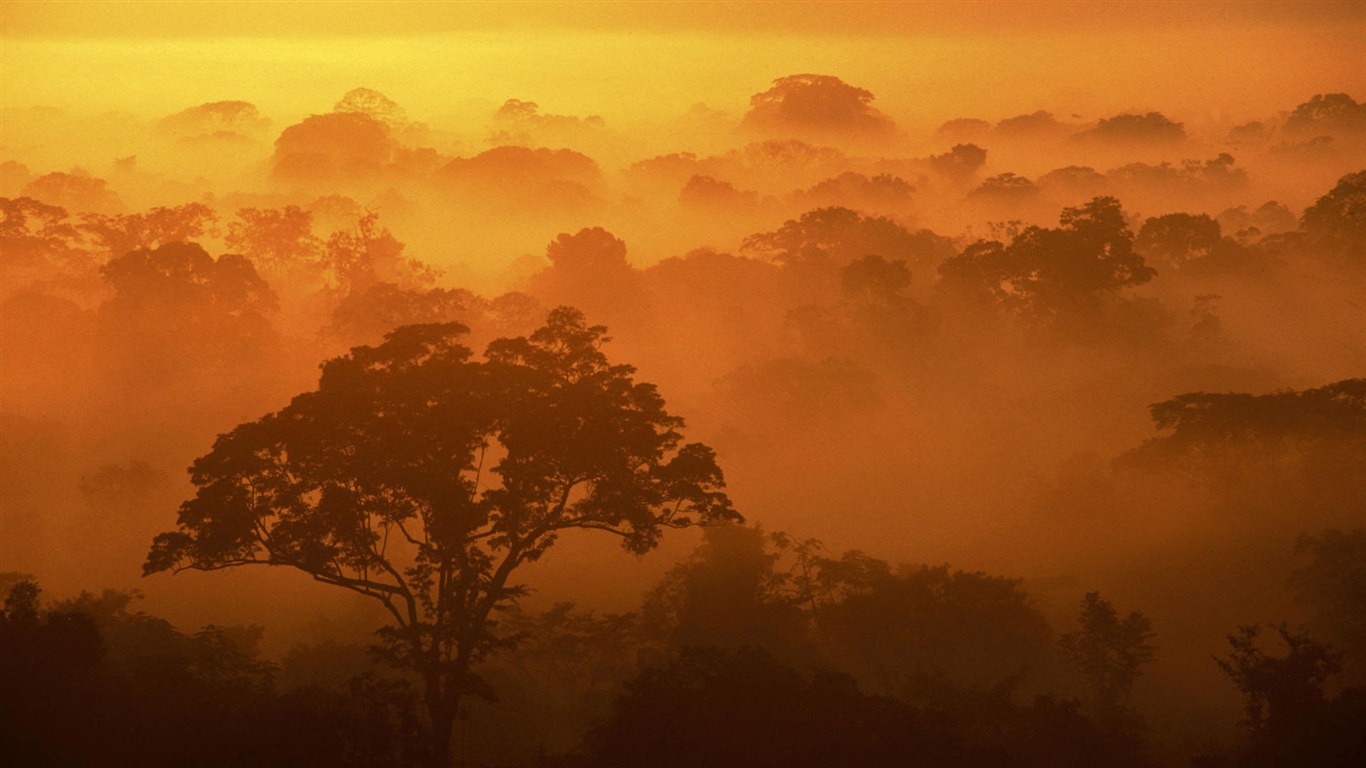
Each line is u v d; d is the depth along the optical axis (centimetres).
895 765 7312
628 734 7619
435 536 8206
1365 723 7519
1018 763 8100
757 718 7612
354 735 7625
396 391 8438
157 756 7094
